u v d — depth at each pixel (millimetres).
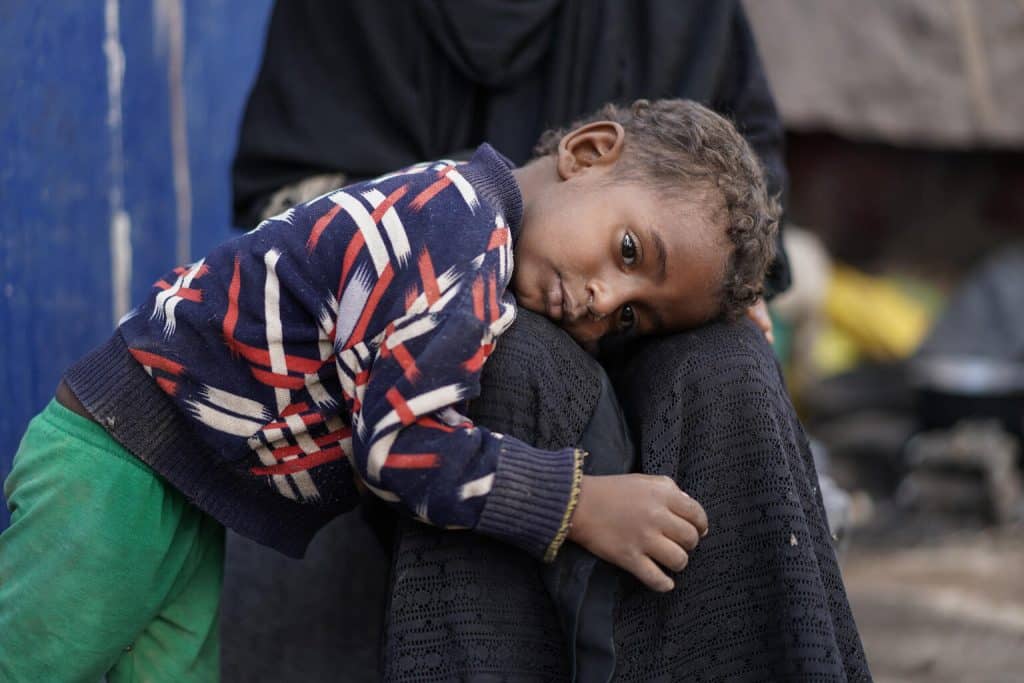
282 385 1783
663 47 2438
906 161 7941
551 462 1692
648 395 1859
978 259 8078
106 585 1835
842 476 6363
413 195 1770
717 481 1822
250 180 2574
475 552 1765
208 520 2010
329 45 2531
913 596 4656
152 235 3100
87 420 1836
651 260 1818
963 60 5922
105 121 2809
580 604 1712
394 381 1644
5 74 2355
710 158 1880
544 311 1866
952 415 6004
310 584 2322
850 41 5906
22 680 1856
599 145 1927
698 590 1804
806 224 8008
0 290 2320
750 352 1889
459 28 2400
